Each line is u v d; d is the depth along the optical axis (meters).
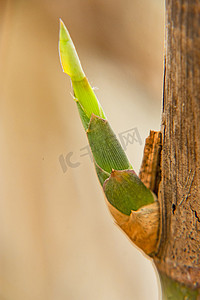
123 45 0.37
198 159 0.20
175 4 0.20
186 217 0.21
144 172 0.21
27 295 0.37
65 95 0.37
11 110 0.36
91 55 0.38
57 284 0.38
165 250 0.21
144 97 0.37
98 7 0.38
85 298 0.37
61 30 0.21
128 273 0.39
